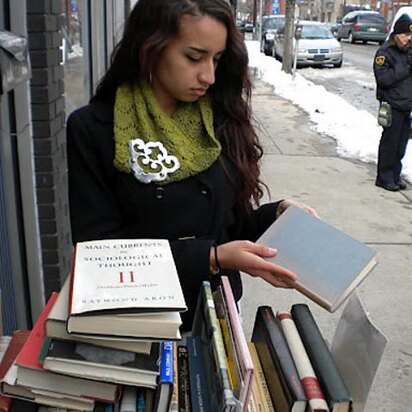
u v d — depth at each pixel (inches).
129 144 57.7
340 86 606.9
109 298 40.9
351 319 50.8
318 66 770.8
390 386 118.0
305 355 48.9
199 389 47.0
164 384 41.2
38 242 115.0
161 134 58.3
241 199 65.6
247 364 40.9
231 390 41.4
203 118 61.1
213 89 63.6
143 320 40.3
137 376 41.4
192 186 59.4
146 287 42.6
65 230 126.6
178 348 51.5
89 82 196.7
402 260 177.9
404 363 126.0
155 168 57.5
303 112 426.3
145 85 58.8
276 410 47.1
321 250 54.0
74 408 43.4
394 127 237.1
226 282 52.6
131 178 58.2
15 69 75.8
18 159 109.5
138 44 56.8
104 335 40.3
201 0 54.7
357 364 46.8
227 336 46.8
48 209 114.3
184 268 56.1
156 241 49.4
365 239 193.3
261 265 53.1
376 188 248.4
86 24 188.1
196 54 55.4
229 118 64.2
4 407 43.5
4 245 102.9
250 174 64.4
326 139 339.6
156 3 55.1
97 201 59.2
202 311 53.6
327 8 2308.1
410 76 231.6
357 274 51.3
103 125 59.1
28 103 107.0
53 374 42.6
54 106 113.4
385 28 1167.6
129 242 48.9
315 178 258.8
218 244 64.6
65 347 41.4
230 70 62.4
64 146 125.7
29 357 42.6
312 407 43.5
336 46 760.3
